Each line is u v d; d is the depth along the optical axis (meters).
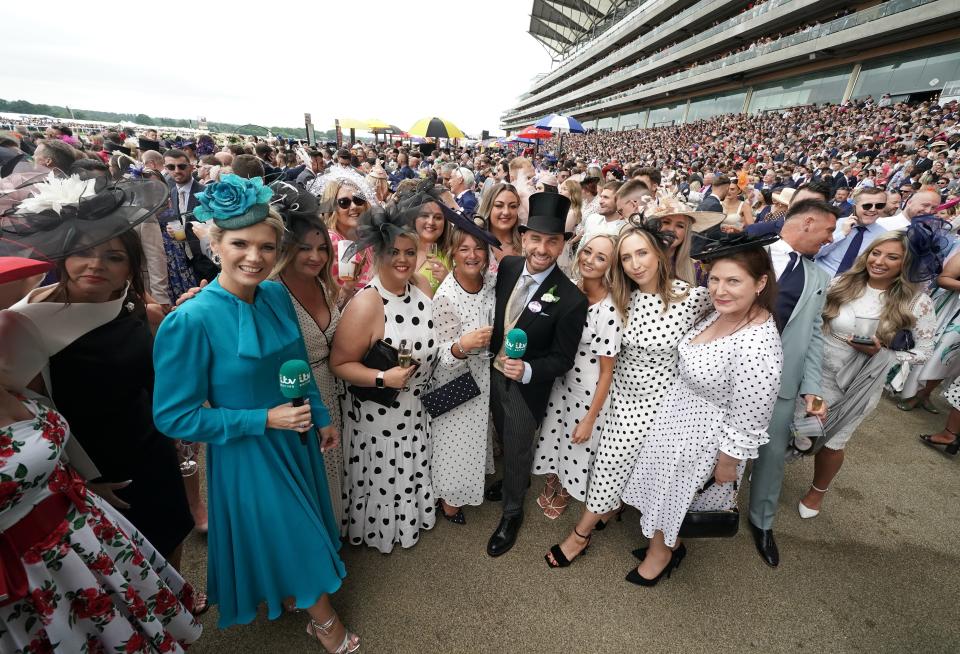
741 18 31.45
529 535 2.44
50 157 3.30
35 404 1.12
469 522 2.50
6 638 1.06
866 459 3.23
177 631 1.44
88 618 1.17
